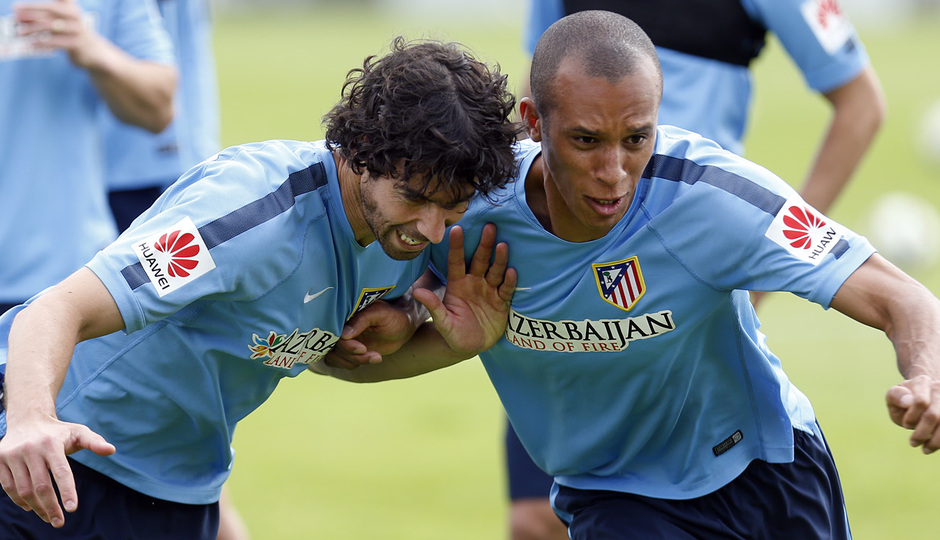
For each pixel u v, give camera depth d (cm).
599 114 946
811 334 3288
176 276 972
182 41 2058
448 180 966
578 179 978
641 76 952
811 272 1000
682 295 1070
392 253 1023
